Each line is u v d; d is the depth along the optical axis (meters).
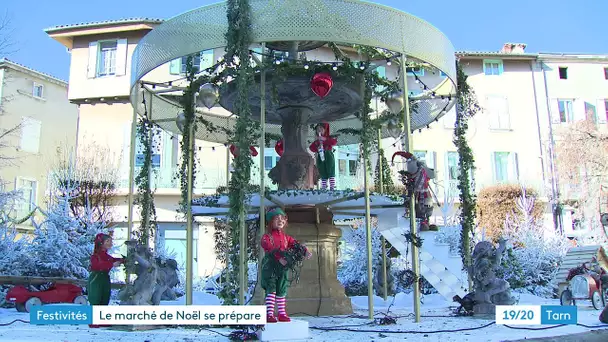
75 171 22.31
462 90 10.25
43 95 33.25
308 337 5.84
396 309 10.45
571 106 32.38
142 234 9.16
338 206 10.55
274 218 6.15
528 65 32.44
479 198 28.81
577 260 12.36
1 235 14.59
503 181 29.94
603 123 32.19
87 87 27.12
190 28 7.54
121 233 24.39
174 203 25.83
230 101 9.56
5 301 11.88
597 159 29.34
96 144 26.56
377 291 13.42
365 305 11.55
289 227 9.41
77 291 11.50
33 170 31.98
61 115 34.41
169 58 7.75
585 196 28.80
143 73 8.30
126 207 24.73
